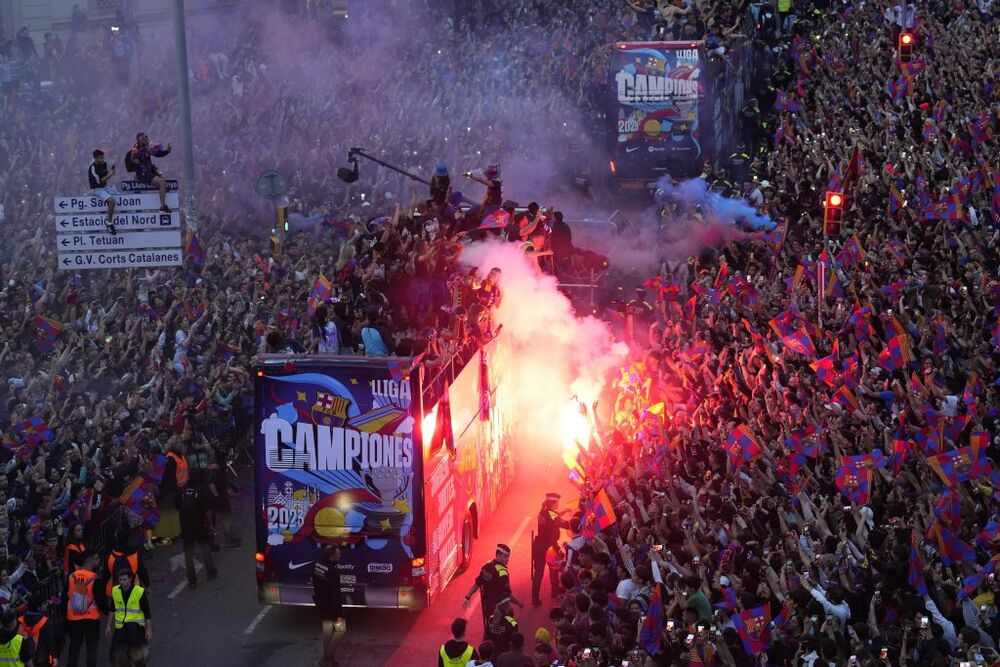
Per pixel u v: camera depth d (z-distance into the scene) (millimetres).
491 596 35906
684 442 40781
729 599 31203
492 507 46250
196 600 41094
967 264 50438
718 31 82375
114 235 50969
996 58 76500
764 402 42781
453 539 40656
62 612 36031
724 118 76625
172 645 38312
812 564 32031
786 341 45469
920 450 37125
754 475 37500
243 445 49406
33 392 44062
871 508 35125
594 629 31719
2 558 34562
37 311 49438
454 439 40438
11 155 68875
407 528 37500
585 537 36781
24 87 81062
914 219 57375
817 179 65562
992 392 39875
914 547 30562
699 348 47781
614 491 39156
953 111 69500
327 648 36375
